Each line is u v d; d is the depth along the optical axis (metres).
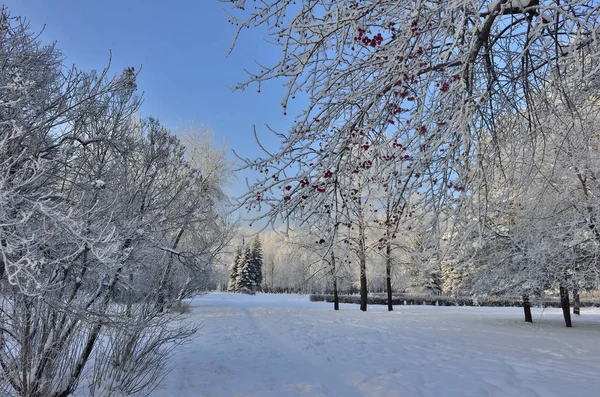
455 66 3.31
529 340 10.33
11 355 4.00
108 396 4.52
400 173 3.28
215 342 9.60
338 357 8.01
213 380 5.94
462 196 3.19
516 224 8.88
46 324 4.07
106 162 5.49
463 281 16.30
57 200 4.05
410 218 3.93
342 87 3.36
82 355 4.47
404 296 34.22
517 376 6.18
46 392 4.11
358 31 2.89
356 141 3.21
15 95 4.04
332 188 3.57
